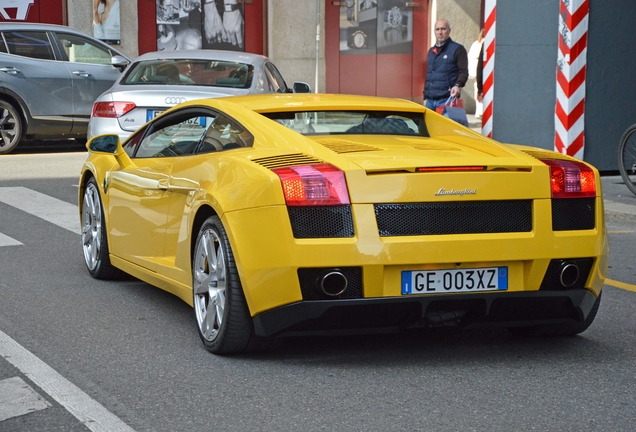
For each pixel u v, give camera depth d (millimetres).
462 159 5148
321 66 25953
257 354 5488
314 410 4531
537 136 13797
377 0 26109
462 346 5711
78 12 24031
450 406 4598
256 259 4980
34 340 5801
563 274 5188
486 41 13711
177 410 4523
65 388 4852
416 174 4957
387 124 6113
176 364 5297
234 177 5266
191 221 5699
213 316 5473
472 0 25703
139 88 12336
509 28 13641
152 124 6984
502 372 5172
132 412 4492
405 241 4891
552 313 5309
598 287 5391
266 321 5035
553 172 5215
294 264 4840
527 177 5137
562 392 4832
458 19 25719
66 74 17125
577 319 5398
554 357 5488
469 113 25719
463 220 5020
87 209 7777
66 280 7609
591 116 13734
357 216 4875
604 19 13633
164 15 24969
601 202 5375
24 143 19156
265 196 4957
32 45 17000
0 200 11844
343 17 26062
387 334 5965
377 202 4898
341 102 6172
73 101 17203
